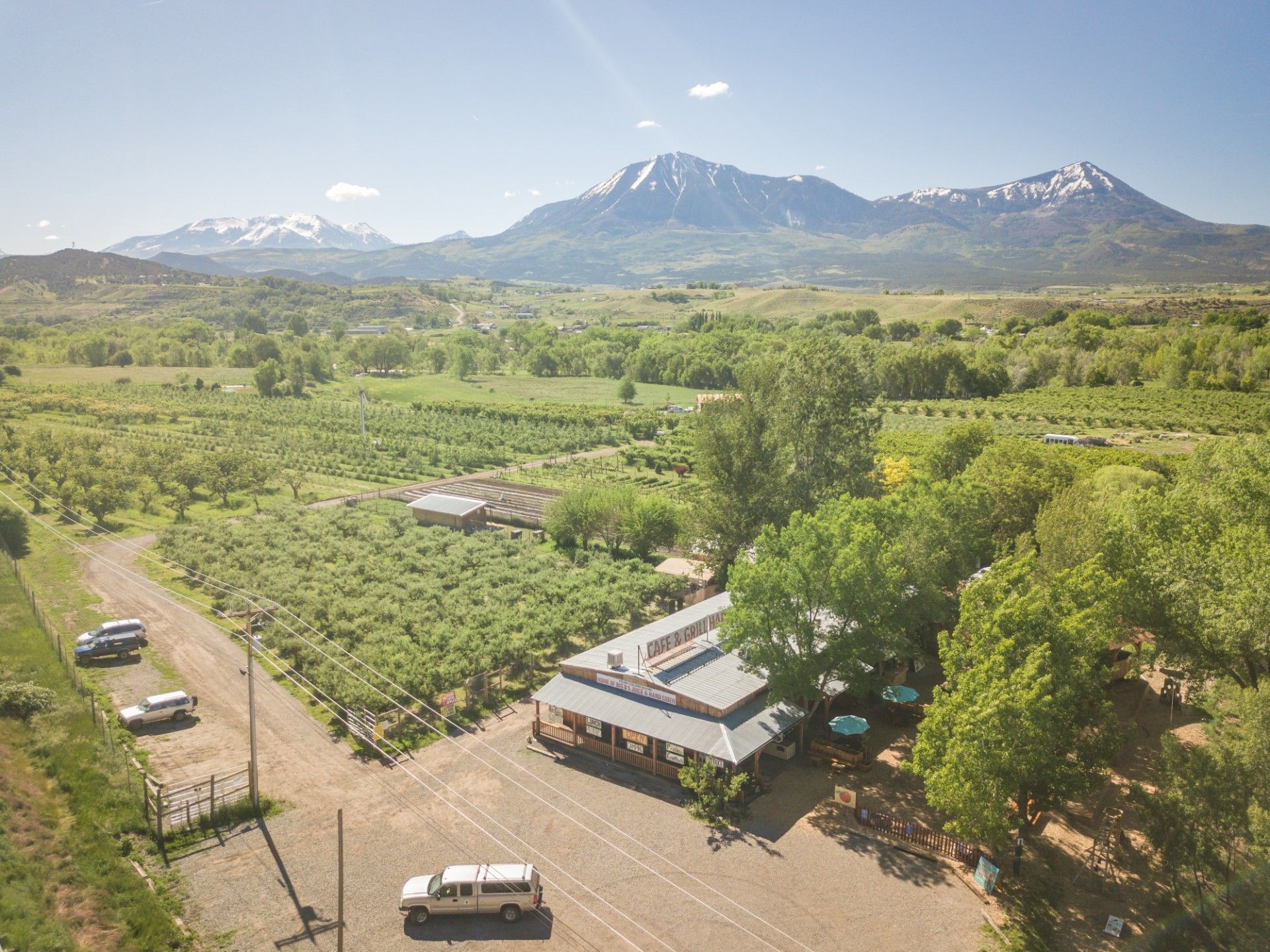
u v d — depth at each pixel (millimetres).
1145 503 59312
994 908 41938
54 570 94125
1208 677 50188
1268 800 36250
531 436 195875
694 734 53500
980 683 43219
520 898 40656
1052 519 66062
